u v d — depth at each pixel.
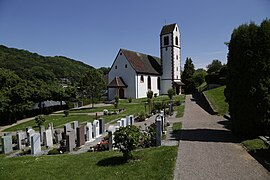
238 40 12.38
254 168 7.95
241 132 12.55
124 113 29.80
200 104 32.84
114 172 8.35
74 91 49.09
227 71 13.46
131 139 9.35
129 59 49.72
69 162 10.05
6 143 14.69
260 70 11.77
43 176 8.55
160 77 57.62
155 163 8.91
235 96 12.59
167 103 32.78
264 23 12.09
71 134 13.43
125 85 49.44
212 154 9.66
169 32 56.19
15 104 36.19
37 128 25.72
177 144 11.76
